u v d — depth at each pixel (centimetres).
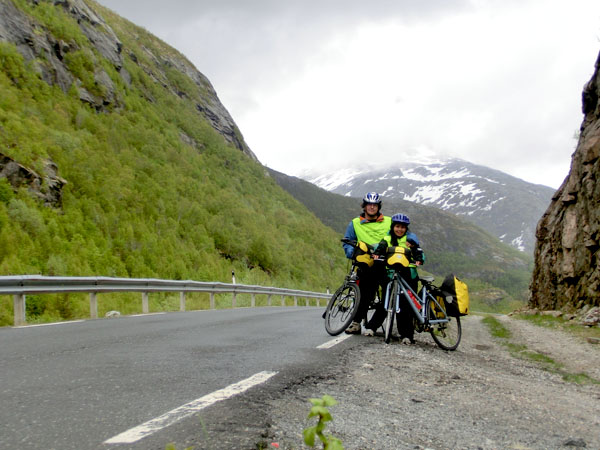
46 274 3900
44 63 8919
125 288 1388
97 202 6681
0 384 377
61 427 271
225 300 2517
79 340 659
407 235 750
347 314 759
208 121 17775
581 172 1814
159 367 455
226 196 10275
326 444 166
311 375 447
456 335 823
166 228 7431
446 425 350
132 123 10569
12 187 4959
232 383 393
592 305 1636
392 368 533
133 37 18138
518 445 326
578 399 543
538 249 2578
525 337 1355
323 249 11862
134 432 263
